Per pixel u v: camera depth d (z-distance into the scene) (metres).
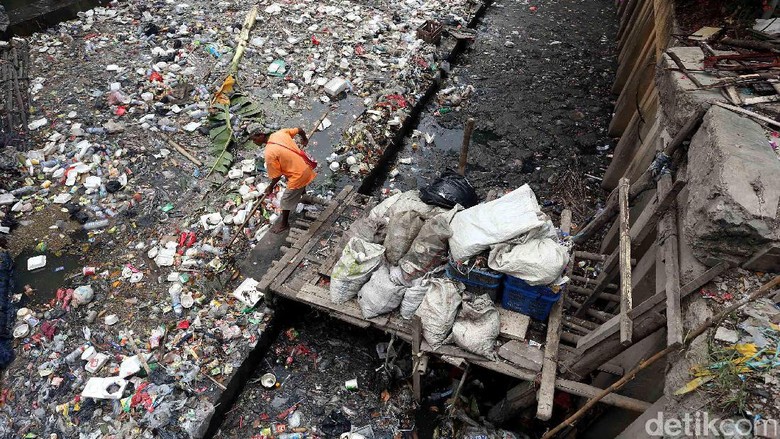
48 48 8.84
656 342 3.72
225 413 4.92
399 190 7.39
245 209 6.45
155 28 9.36
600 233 6.60
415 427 4.92
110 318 5.25
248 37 9.43
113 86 8.05
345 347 5.48
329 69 8.94
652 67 6.77
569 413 4.71
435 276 4.55
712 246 3.33
